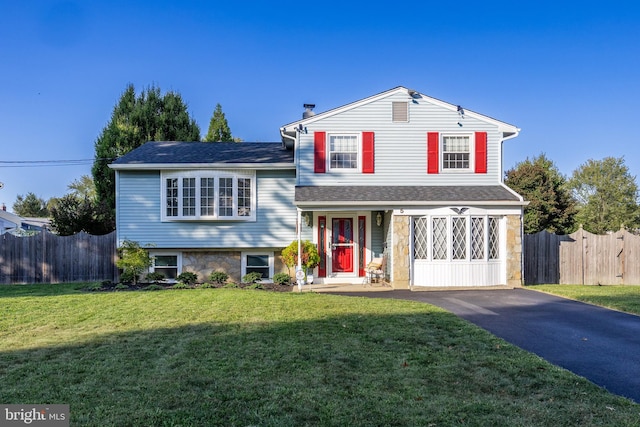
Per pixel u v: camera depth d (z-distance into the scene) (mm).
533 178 26938
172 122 29000
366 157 15484
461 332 7391
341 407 4273
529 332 7781
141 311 9258
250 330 7496
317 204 13703
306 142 15547
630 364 5926
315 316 8711
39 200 59688
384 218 15609
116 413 4121
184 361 5762
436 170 15531
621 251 15602
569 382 5035
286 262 14664
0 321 8281
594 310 9883
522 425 3889
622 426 3869
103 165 26391
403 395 4602
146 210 15617
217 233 15680
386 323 8070
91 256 16344
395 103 15609
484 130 15680
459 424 3908
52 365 5582
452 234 13781
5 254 15945
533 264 15531
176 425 3861
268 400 4445
